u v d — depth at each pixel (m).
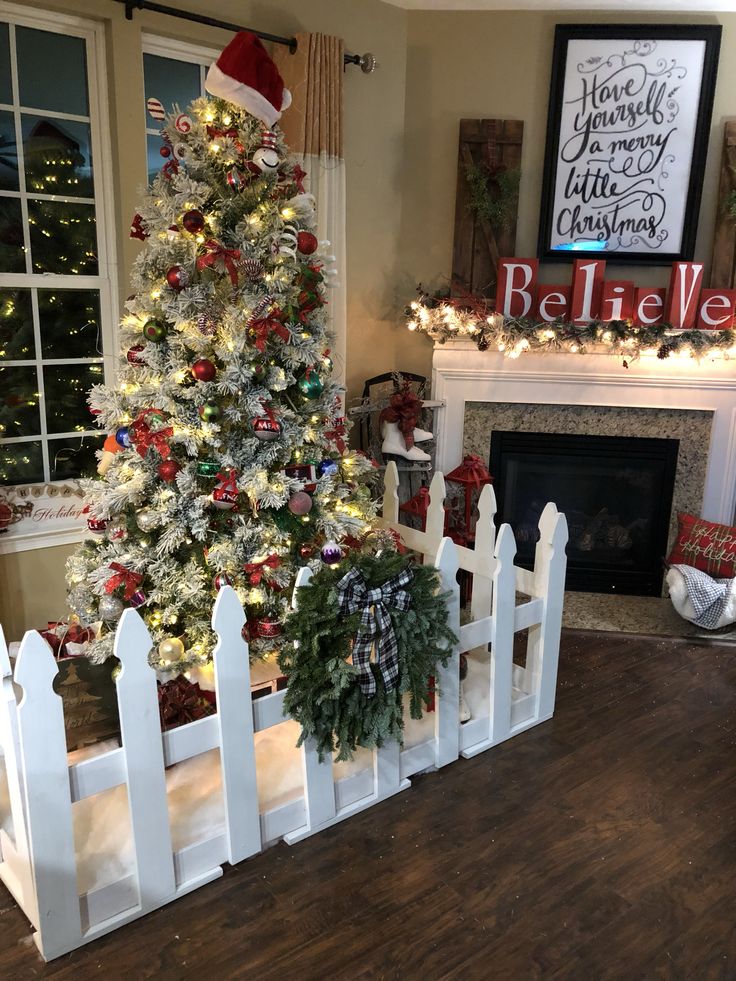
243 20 3.39
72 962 1.92
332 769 2.41
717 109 3.96
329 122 3.55
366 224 4.09
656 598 4.32
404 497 4.16
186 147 2.35
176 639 2.38
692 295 3.93
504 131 4.00
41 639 1.76
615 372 4.07
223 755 2.12
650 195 4.02
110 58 3.10
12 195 3.10
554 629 2.93
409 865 2.25
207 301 2.32
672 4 3.82
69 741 2.34
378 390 4.34
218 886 2.16
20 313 3.21
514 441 4.29
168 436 2.36
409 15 3.98
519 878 2.20
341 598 2.21
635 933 2.02
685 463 4.20
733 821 2.46
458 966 1.92
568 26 3.86
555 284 4.14
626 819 2.45
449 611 2.55
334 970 1.90
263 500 2.37
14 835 2.01
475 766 2.72
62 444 3.41
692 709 3.11
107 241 3.32
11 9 2.90
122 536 2.49
